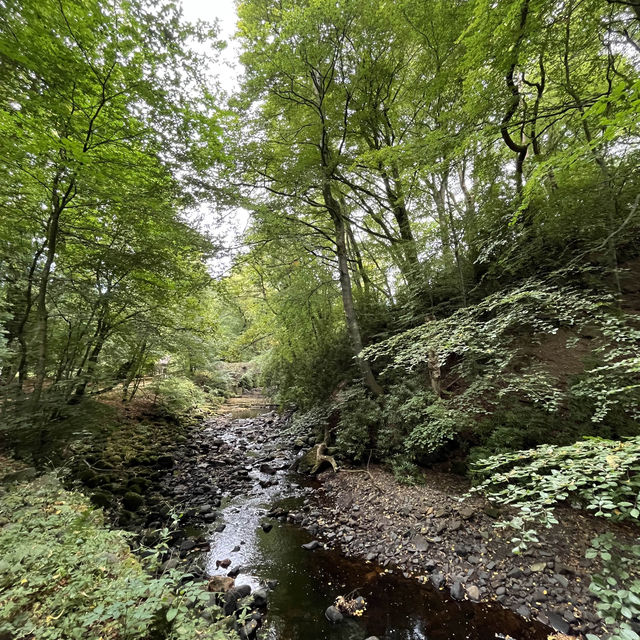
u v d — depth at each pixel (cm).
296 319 1043
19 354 630
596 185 585
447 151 679
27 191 653
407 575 455
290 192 937
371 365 958
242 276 1203
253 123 873
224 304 1131
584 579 387
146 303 913
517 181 709
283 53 729
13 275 684
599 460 223
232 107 822
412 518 560
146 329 892
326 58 794
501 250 678
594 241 584
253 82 780
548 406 499
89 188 627
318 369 1070
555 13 541
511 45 510
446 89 779
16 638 206
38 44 418
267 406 1855
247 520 633
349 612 396
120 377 877
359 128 988
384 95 977
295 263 1055
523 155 700
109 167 573
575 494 487
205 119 551
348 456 844
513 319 462
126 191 655
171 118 550
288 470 905
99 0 424
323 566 488
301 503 702
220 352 1642
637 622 328
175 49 482
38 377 612
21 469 527
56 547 298
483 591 408
